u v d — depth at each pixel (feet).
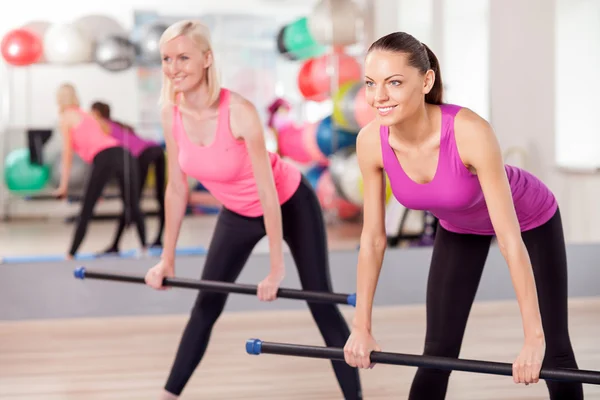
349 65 21.09
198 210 20.27
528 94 20.93
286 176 11.65
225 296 11.62
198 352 11.53
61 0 19.79
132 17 20.13
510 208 8.14
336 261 20.06
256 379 14.65
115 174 20.12
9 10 19.60
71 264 19.39
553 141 20.99
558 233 9.66
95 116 19.97
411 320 18.98
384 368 15.33
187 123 11.01
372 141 8.64
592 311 19.52
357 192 20.88
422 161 8.41
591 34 20.95
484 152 8.07
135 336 17.94
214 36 20.62
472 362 7.98
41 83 19.76
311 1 20.98
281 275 11.03
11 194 19.66
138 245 20.25
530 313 7.89
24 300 19.25
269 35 20.92
